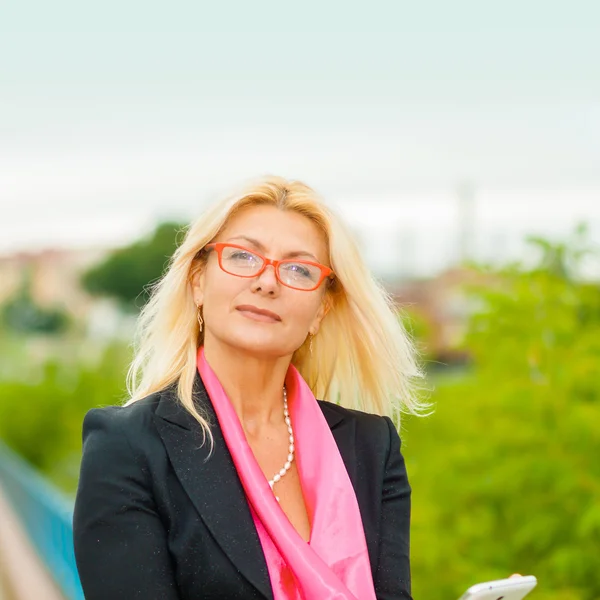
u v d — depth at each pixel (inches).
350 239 138.2
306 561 120.4
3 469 906.1
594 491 265.1
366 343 145.9
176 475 123.0
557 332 286.0
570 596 255.0
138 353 138.3
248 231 132.2
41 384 1198.3
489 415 293.7
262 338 129.9
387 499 138.2
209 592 119.7
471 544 284.7
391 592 131.0
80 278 4414.4
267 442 136.5
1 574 498.3
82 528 121.0
